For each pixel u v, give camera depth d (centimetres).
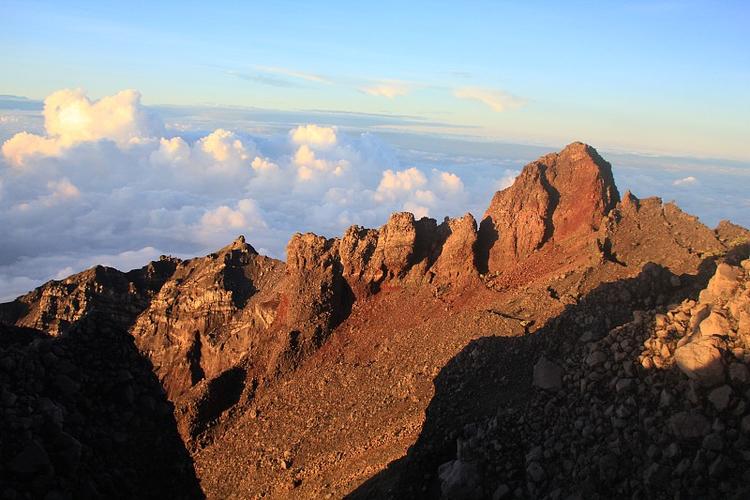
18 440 2034
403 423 4441
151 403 2538
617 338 3133
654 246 5059
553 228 5722
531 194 5819
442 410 4019
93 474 2175
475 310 5291
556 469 2830
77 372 2398
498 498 2886
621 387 2850
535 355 3984
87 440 2262
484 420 3556
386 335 5712
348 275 6225
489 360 4209
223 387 5981
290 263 6550
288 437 5172
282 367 5969
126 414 2445
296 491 4475
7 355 2259
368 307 6144
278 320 6412
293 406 5478
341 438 4806
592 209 5597
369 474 3997
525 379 3862
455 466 3100
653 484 2456
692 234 5031
